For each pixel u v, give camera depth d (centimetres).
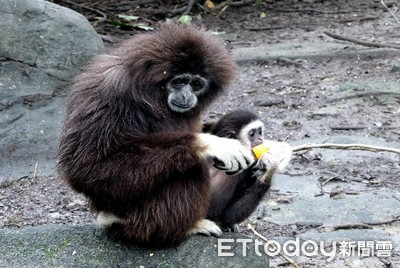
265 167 831
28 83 1241
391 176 1117
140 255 790
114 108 750
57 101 1253
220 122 898
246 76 1598
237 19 2088
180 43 773
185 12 2078
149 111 768
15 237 830
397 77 1545
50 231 836
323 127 1319
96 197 779
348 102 1437
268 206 1023
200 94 805
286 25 2009
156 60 762
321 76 1584
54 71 1262
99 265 787
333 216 993
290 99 1460
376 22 2000
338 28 1955
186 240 794
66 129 767
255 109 1420
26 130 1202
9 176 1139
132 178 739
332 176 1116
